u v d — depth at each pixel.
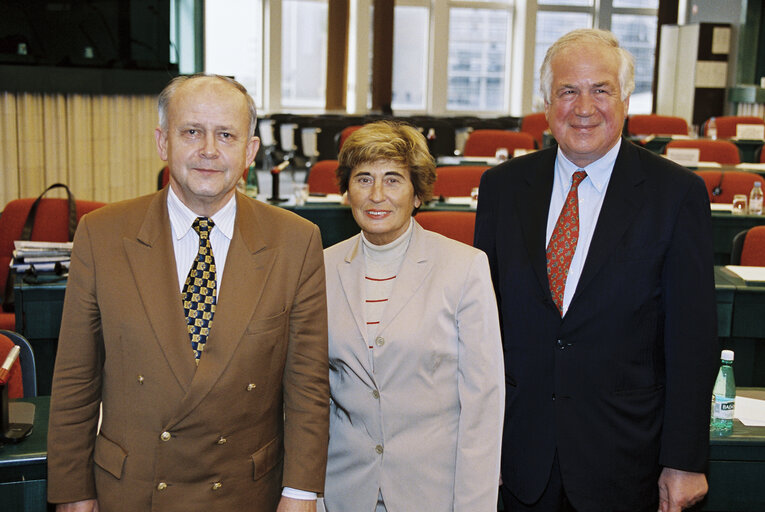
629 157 1.87
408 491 1.77
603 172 1.87
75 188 6.20
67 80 5.97
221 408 1.56
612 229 1.81
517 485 1.90
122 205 1.64
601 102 1.79
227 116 1.52
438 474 1.78
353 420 1.82
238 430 1.59
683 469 1.77
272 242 1.64
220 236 1.62
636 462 1.83
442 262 1.81
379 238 1.83
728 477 2.05
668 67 13.55
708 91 12.82
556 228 1.89
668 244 1.79
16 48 5.71
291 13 13.17
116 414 1.58
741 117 9.24
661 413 1.86
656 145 7.67
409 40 13.84
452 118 12.06
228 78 1.58
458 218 3.57
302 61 13.35
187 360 1.54
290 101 13.42
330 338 1.82
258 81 13.23
